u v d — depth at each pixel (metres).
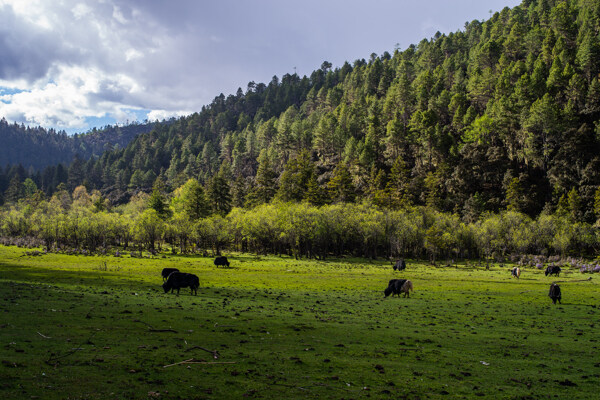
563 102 160.75
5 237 144.50
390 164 184.00
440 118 197.88
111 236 131.62
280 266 88.06
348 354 16.36
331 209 121.31
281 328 20.83
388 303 35.38
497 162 154.50
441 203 149.50
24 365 11.71
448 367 15.41
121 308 24.09
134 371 12.16
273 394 11.23
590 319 28.61
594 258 104.12
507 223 117.75
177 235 123.06
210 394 10.89
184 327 19.44
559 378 14.61
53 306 23.05
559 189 134.00
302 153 188.25
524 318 28.66
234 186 196.88
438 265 100.50
